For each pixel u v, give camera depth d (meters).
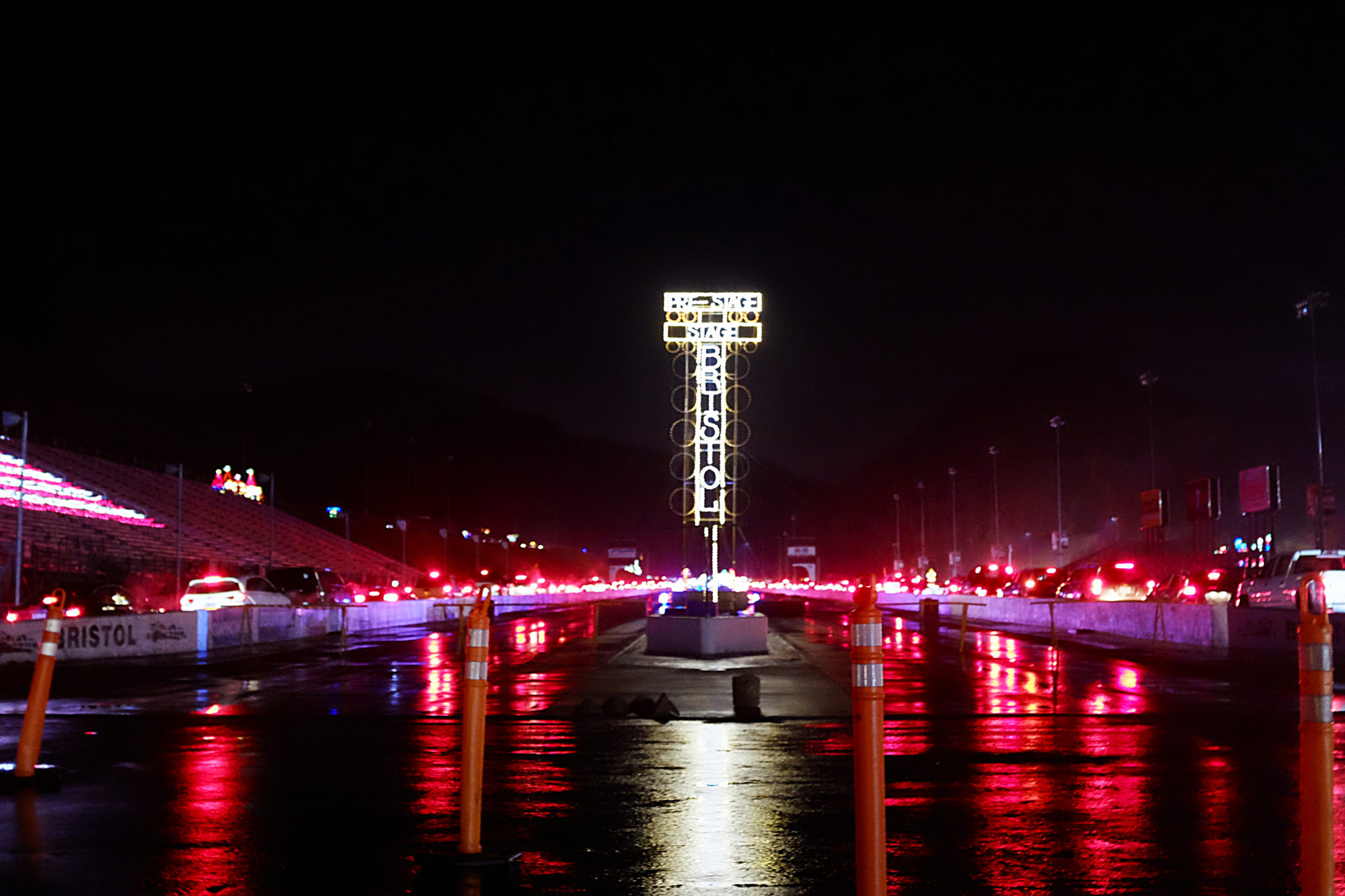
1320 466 46.56
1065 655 28.33
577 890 6.97
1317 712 4.67
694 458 31.59
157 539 67.00
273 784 10.52
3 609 38.38
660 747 12.91
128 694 19.38
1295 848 7.98
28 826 8.73
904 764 11.62
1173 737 13.60
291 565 78.62
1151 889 6.99
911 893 6.93
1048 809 9.34
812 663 25.58
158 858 7.75
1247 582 39.72
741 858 7.74
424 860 7.40
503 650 30.77
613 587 123.94
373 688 20.47
